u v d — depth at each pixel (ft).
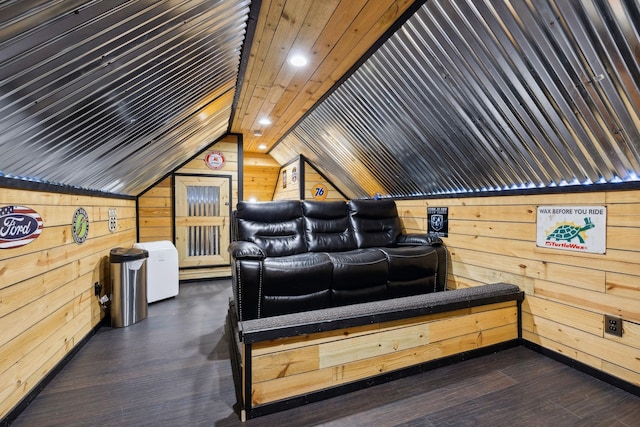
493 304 7.67
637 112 5.10
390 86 8.14
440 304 6.91
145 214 14.64
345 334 6.10
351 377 6.14
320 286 7.80
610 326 6.24
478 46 5.77
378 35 6.91
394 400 5.82
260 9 6.04
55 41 3.53
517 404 5.66
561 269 7.13
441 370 6.87
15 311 5.40
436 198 10.87
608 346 6.29
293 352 5.67
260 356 5.43
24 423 5.19
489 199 8.91
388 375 6.43
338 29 6.68
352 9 6.03
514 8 4.88
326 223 10.27
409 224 12.23
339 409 5.57
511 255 8.29
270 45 7.36
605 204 6.32
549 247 7.36
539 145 6.76
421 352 6.81
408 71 7.37
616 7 4.25
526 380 6.45
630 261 5.96
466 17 5.46
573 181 6.93
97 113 5.66
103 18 3.69
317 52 7.65
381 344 6.41
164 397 5.90
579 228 6.77
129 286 9.59
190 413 5.45
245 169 21.16
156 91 6.54
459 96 7.04
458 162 8.97
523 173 7.75
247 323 5.66
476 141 7.87
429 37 6.28
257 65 8.38
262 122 13.93
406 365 6.66
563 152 6.52
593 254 6.53
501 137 7.26
